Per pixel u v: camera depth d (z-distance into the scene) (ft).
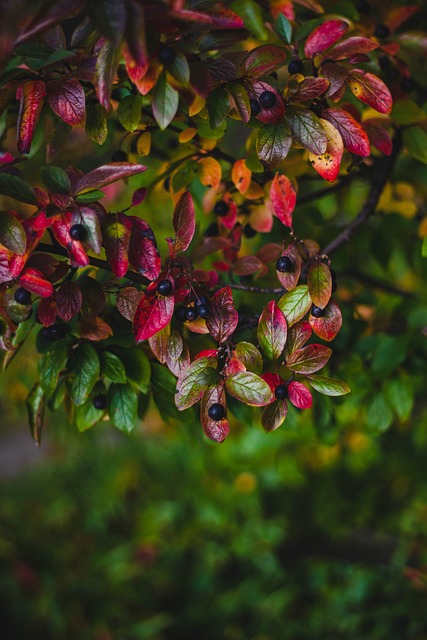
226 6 3.03
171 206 3.85
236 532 6.06
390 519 5.86
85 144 3.99
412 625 4.48
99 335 2.93
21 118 2.77
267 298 3.40
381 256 3.72
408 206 3.72
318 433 3.43
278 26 3.09
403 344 3.37
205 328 2.83
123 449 7.25
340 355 3.42
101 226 2.75
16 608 5.52
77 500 6.97
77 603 5.71
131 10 2.54
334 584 5.34
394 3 3.43
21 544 6.19
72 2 2.54
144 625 5.54
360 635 4.83
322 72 2.86
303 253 3.12
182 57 2.68
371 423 3.45
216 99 2.81
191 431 3.46
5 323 2.85
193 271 2.94
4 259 2.72
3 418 7.61
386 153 3.11
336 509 6.07
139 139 3.13
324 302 2.81
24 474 7.97
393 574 5.01
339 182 3.41
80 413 3.05
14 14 2.51
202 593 6.04
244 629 5.55
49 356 2.93
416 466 5.73
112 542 6.67
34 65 2.79
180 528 6.34
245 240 3.56
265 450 4.85
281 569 5.83
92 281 2.92
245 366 2.78
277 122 2.81
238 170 3.12
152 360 3.06
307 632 5.08
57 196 2.72
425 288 3.80
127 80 2.96
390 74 3.23
